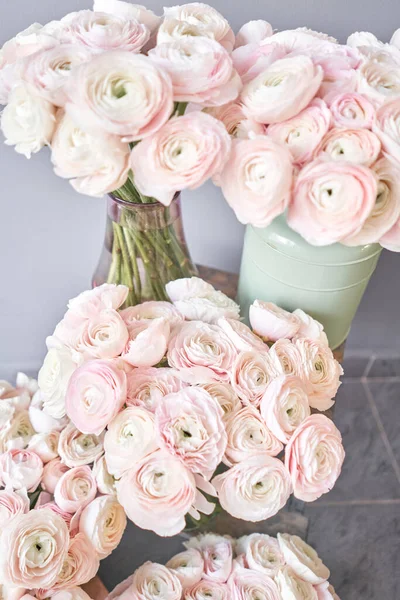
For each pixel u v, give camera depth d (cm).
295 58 70
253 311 81
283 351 79
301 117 69
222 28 75
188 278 85
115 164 66
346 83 70
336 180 66
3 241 114
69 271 121
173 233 85
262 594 83
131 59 65
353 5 92
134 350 75
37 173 105
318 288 83
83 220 111
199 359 76
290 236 79
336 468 76
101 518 79
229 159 68
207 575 85
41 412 87
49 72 66
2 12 90
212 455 72
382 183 69
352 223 67
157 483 72
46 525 76
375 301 136
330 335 90
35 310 130
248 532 94
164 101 65
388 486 143
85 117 65
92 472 81
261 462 74
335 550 132
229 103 71
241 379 75
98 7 75
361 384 161
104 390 73
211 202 109
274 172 66
